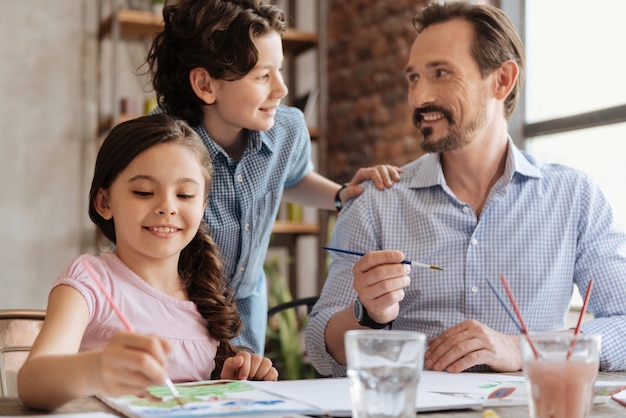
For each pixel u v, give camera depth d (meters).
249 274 1.88
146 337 0.83
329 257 3.52
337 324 1.56
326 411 0.91
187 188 1.33
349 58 3.78
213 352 1.38
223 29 1.64
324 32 3.58
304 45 3.69
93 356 0.87
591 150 2.80
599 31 2.77
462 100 1.68
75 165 3.46
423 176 1.76
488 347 1.38
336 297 1.70
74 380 0.86
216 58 1.64
